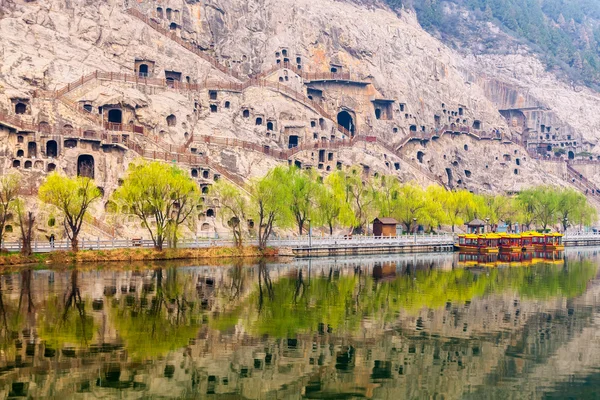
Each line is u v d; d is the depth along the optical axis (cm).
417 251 13375
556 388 4522
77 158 12006
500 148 19875
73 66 13550
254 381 4528
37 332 5453
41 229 10644
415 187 14625
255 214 11481
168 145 13250
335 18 18275
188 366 4772
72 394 4197
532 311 6744
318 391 4391
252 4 17638
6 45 13012
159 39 15312
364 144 16388
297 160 14950
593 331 5934
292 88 16450
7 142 11681
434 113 19512
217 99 15075
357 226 13012
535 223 16875
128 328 5659
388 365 4909
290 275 8894
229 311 6419
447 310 6712
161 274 8625
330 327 5900
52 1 14388
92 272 8662
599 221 19712
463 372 4791
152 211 10369
